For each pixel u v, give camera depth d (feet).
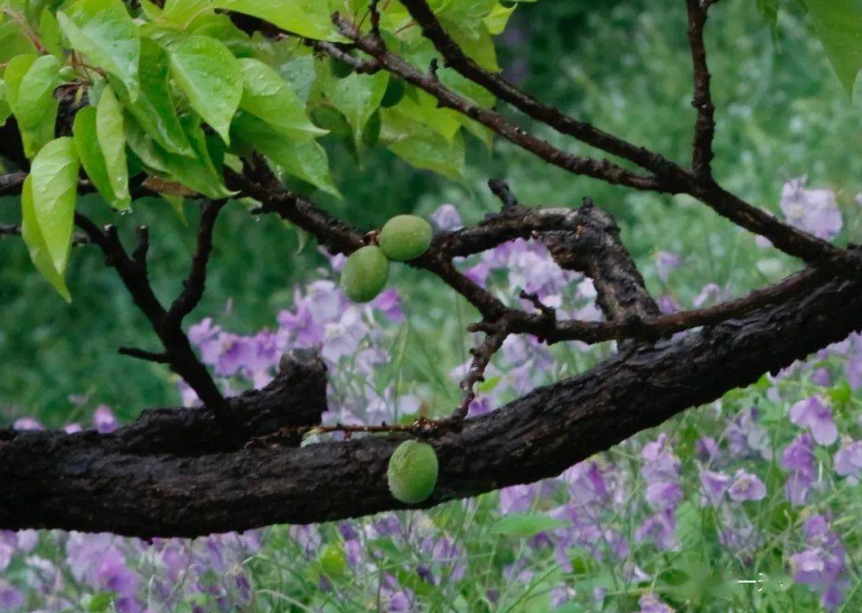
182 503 6.65
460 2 6.29
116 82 5.62
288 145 5.78
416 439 5.99
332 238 6.38
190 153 5.62
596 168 6.05
